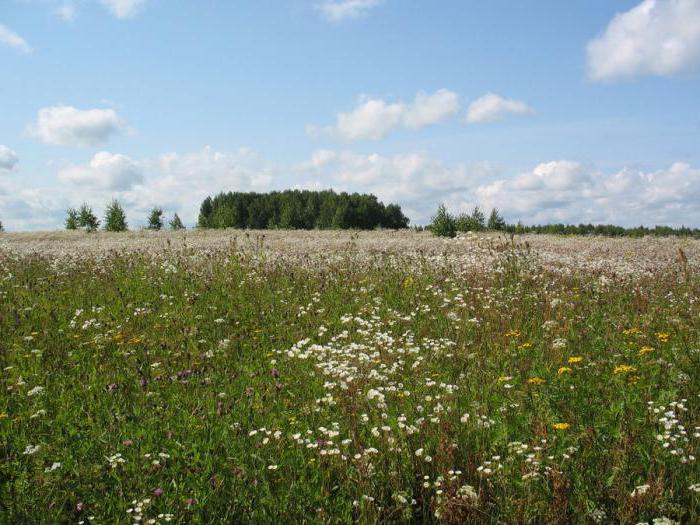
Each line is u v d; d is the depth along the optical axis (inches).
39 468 191.9
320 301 483.8
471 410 235.1
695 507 165.2
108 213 1800.0
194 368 311.0
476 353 324.8
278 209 2719.0
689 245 1058.7
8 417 248.2
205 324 420.2
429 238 1228.5
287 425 229.9
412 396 254.8
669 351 305.1
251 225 2642.7
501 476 178.1
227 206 2434.8
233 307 464.4
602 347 332.5
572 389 252.7
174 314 445.1
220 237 1302.9
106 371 313.7
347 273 601.0
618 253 890.1
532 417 215.8
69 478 189.3
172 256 762.2
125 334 389.7
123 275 618.8
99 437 217.0
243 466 191.8
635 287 517.3
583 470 180.4
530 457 179.6
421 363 313.1
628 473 179.0
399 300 486.0
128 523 167.6
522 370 286.5
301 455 199.0
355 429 210.5
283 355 344.2
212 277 588.4
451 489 166.7
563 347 329.4
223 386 284.5
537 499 169.0
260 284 551.8
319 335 381.1
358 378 274.5
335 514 171.5
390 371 290.7
